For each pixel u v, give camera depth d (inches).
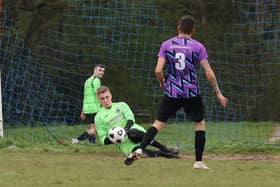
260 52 2413.9
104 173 842.8
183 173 843.4
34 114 1925.4
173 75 837.2
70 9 2400.3
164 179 787.4
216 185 737.0
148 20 2434.8
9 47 1968.5
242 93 2417.6
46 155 1083.9
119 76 2405.3
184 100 841.5
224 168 908.0
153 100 2320.4
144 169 885.8
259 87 2429.9
